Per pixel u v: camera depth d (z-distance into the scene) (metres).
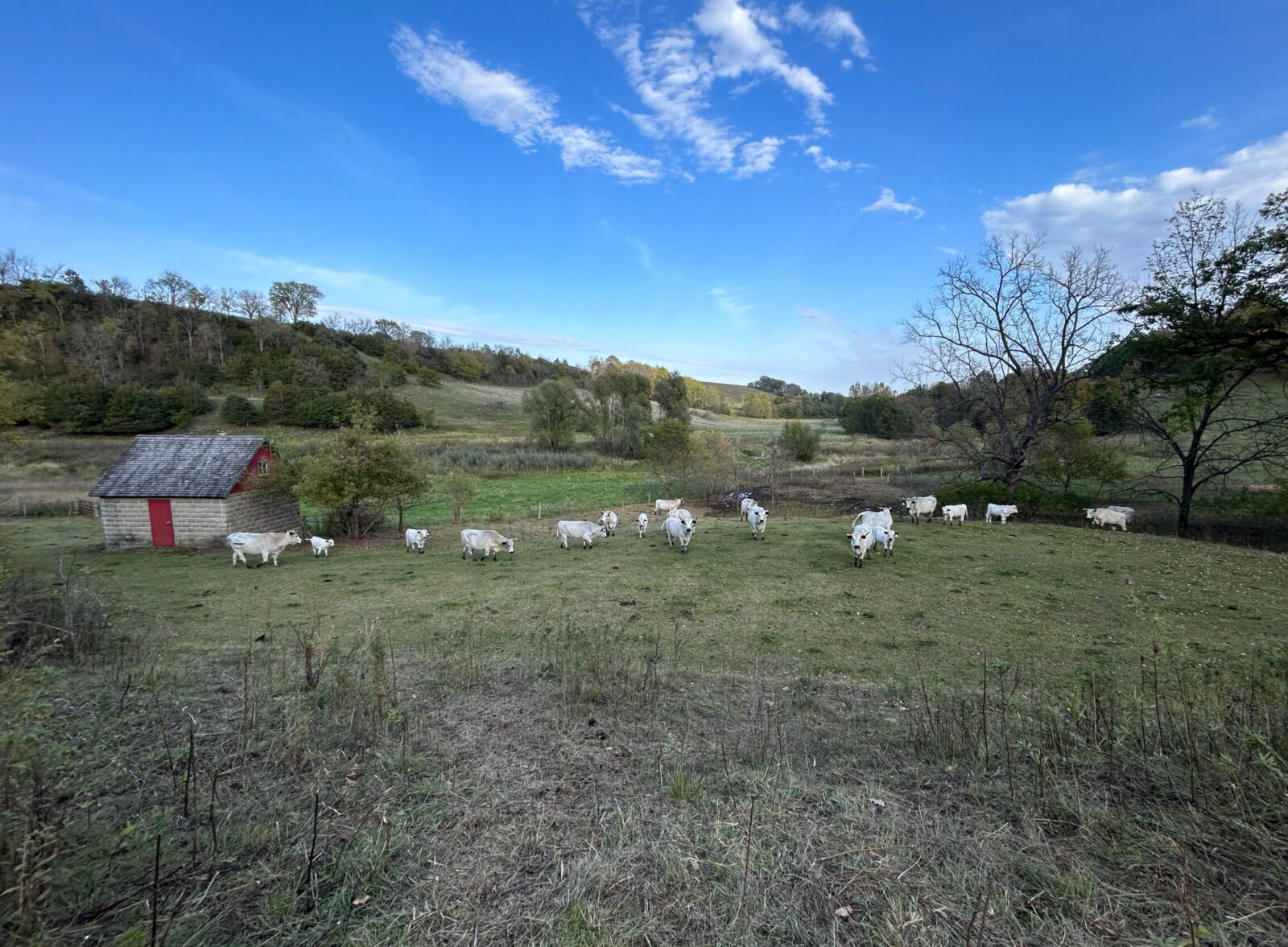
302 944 2.74
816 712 6.42
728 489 34.84
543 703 6.23
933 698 6.95
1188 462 20.75
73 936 2.67
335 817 3.88
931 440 32.34
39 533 23.91
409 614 11.66
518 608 11.99
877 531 16.59
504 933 2.83
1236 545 18.62
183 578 15.77
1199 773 4.01
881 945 2.67
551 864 3.39
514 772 4.61
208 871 3.24
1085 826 3.47
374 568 16.95
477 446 58.66
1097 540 18.50
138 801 4.01
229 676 7.24
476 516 28.55
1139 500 25.42
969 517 24.73
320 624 10.73
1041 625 10.69
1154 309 19.41
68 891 2.93
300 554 20.14
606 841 3.60
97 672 7.22
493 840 3.62
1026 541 18.31
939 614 11.38
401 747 4.93
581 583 14.20
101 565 17.78
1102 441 25.73
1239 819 3.40
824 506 28.83
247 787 4.25
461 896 3.10
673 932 2.82
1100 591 12.84
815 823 3.71
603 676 7.05
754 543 18.64
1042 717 5.11
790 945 2.71
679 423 37.81
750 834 3.38
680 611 11.62
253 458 22.39
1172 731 4.59
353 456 21.62
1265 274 17.22
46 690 5.82
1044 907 2.89
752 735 5.46
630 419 57.44
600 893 3.10
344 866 3.31
